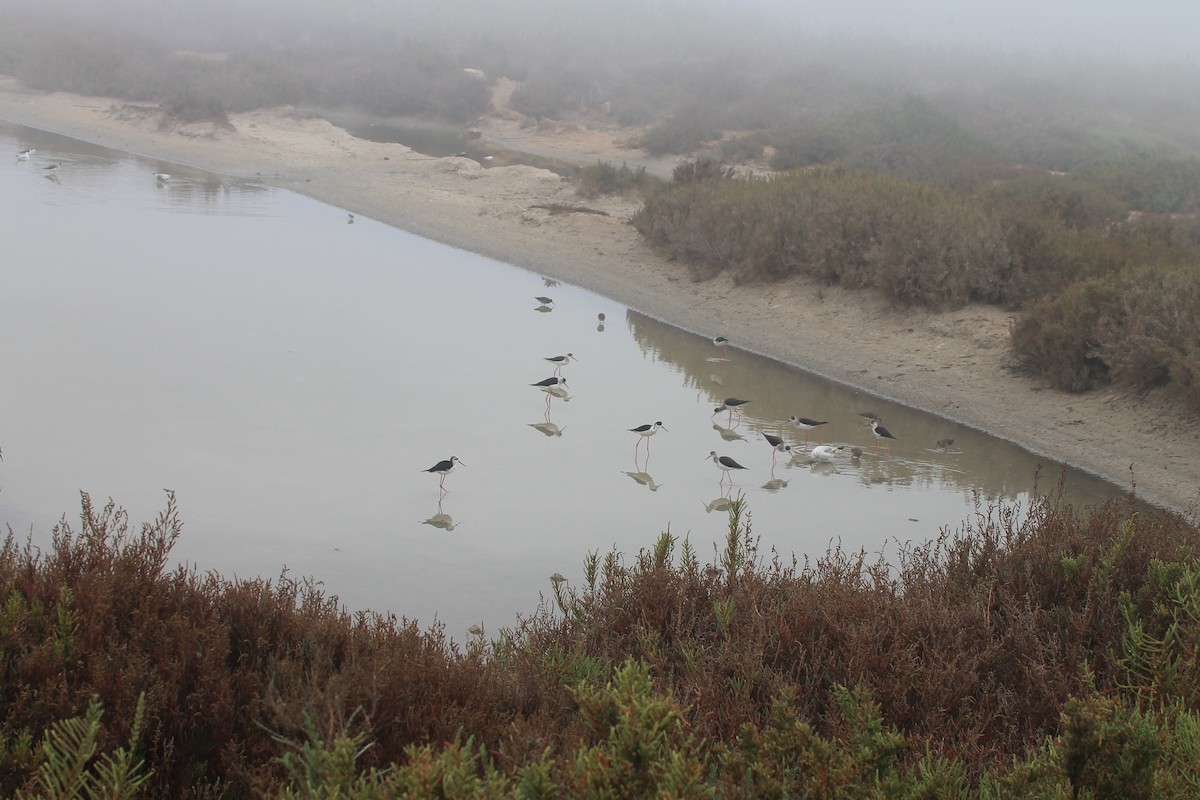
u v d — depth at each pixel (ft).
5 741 12.87
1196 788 12.70
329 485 34.32
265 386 44.27
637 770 11.24
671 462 38.81
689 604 20.89
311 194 96.73
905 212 60.54
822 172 83.71
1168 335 43.14
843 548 31.04
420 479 35.45
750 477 37.60
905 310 56.54
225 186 98.78
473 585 27.71
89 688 14.35
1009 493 36.58
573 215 85.66
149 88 149.18
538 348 54.13
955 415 45.70
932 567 23.58
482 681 16.58
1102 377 46.14
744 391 48.73
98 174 99.91
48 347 47.26
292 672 15.72
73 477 33.42
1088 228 62.80
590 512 33.45
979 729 16.11
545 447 39.60
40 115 133.18
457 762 11.31
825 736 15.94
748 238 66.13
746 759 13.08
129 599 17.06
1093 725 12.52
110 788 11.87
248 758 14.38
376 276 67.67
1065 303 48.08
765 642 18.71
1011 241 57.06
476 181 103.81
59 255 65.77
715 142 138.00
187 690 15.37
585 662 17.78
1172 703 15.70
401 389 45.44
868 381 50.26
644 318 62.13
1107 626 19.27
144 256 67.46
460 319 58.65
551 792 10.96
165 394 42.24
